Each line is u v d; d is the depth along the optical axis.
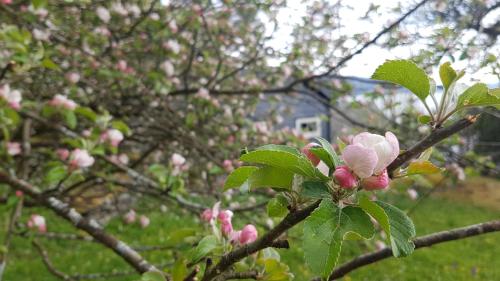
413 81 0.87
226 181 0.95
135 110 4.18
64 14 3.69
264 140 4.71
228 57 5.10
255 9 4.73
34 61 2.65
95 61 3.75
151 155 4.70
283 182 0.88
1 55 2.57
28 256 5.58
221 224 1.25
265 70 5.03
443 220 8.59
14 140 3.69
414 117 4.11
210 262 1.10
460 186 9.86
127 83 3.90
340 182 0.78
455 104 0.86
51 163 2.40
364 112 5.44
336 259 0.70
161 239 6.11
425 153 0.95
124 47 4.35
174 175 2.75
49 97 3.69
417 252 6.91
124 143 4.61
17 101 2.63
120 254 1.97
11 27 2.53
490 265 6.52
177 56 4.22
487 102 0.83
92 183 3.53
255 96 5.18
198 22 4.25
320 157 0.85
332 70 3.87
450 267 6.34
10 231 2.56
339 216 0.75
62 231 6.30
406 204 7.17
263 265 1.23
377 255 1.39
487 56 2.76
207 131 4.59
